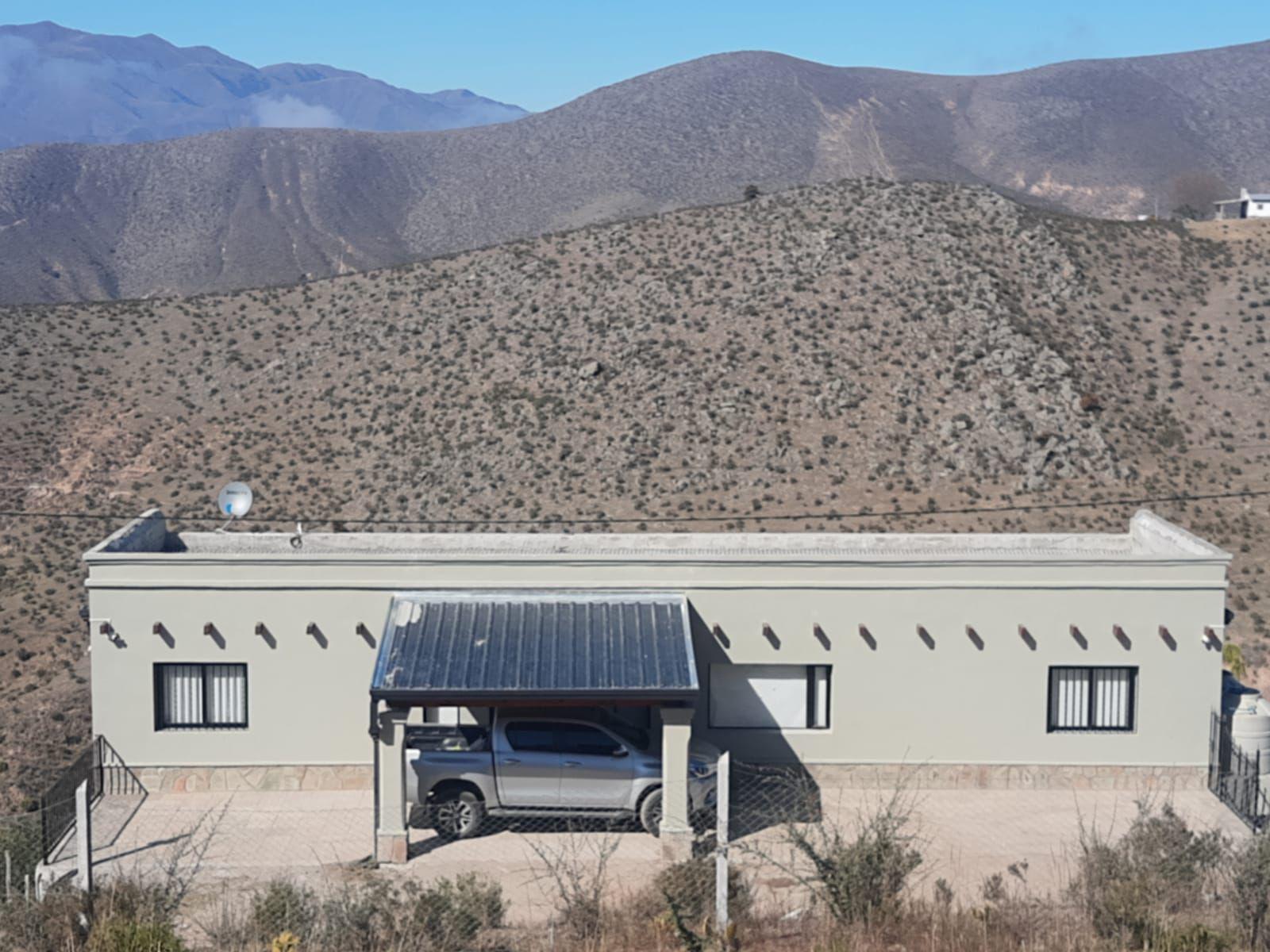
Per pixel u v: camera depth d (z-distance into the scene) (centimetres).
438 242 17325
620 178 18225
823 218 7406
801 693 2239
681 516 5341
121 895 1566
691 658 2045
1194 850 1652
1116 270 7300
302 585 2195
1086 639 2216
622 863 1864
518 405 6141
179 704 2220
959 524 5294
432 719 2195
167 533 2562
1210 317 6975
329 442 6078
